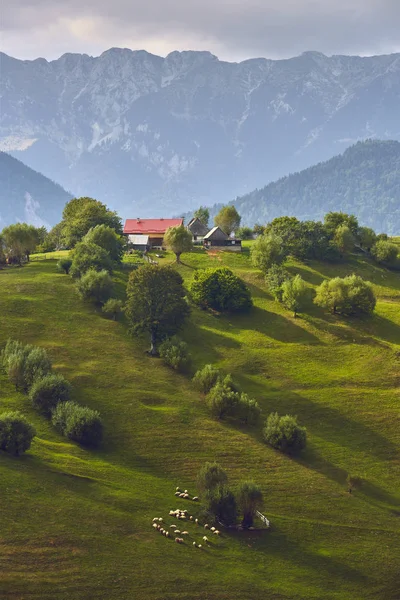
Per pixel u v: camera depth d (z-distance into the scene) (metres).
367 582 93.38
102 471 108.81
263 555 95.00
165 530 95.19
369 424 138.12
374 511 111.75
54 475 102.06
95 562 85.50
